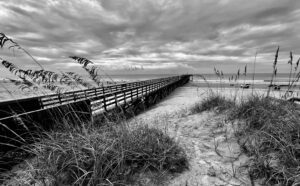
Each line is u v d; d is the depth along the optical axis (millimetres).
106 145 1820
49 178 1434
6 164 1966
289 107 2516
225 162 1943
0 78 1913
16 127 2361
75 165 1556
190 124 3318
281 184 1460
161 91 13445
